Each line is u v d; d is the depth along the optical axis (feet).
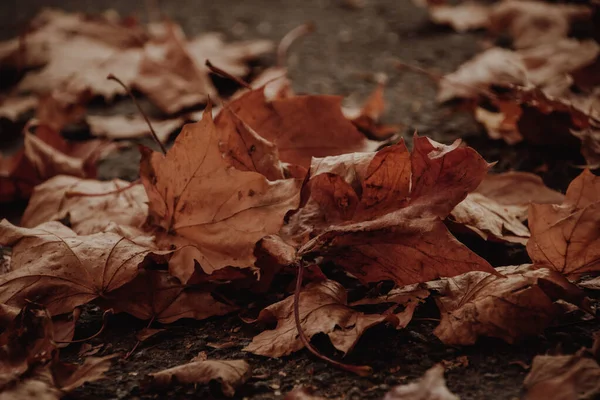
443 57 4.51
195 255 2.88
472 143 3.61
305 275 2.89
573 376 2.58
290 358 2.75
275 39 5.02
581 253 2.81
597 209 2.78
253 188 2.85
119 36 4.80
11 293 2.82
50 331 2.70
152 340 2.83
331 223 2.93
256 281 2.93
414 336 2.78
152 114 3.98
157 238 2.95
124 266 2.85
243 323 2.87
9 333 2.73
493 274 2.77
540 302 2.74
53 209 3.25
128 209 3.18
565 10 4.71
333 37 5.01
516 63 3.93
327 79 4.26
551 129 3.48
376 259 2.82
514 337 2.72
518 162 3.47
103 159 3.68
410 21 5.26
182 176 2.90
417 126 3.74
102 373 2.66
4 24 5.54
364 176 2.93
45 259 2.87
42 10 5.91
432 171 2.83
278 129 3.23
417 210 2.81
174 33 4.21
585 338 2.74
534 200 3.19
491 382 2.66
